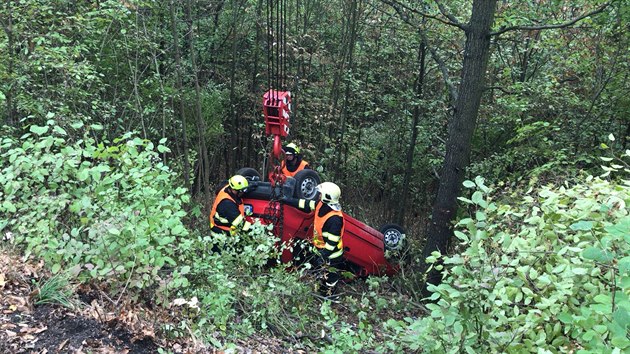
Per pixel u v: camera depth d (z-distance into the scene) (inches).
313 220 244.7
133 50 305.6
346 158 431.8
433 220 271.6
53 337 113.2
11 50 233.3
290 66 422.6
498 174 304.7
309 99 424.5
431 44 387.2
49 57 236.5
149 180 147.8
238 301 170.4
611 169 149.3
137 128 299.0
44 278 130.9
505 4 323.9
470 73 259.3
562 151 254.4
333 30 463.2
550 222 132.0
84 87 286.5
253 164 483.8
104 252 133.3
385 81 441.4
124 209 135.9
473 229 121.2
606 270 114.0
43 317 117.7
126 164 147.7
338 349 151.3
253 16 425.4
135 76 286.0
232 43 444.5
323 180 403.9
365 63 446.6
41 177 136.2
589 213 127.6
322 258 225.3
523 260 129.5
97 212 142.7
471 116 261.9
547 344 115.8
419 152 431.8
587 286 112.2
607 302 87.3
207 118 377.1
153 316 133.1
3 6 235.6
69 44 281.3
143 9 302.7
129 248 132.2
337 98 423.2
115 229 127.3
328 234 227.5
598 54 291.4
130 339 121.3
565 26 243.4
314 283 215.2
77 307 124.0
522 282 119.2
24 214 144.6
